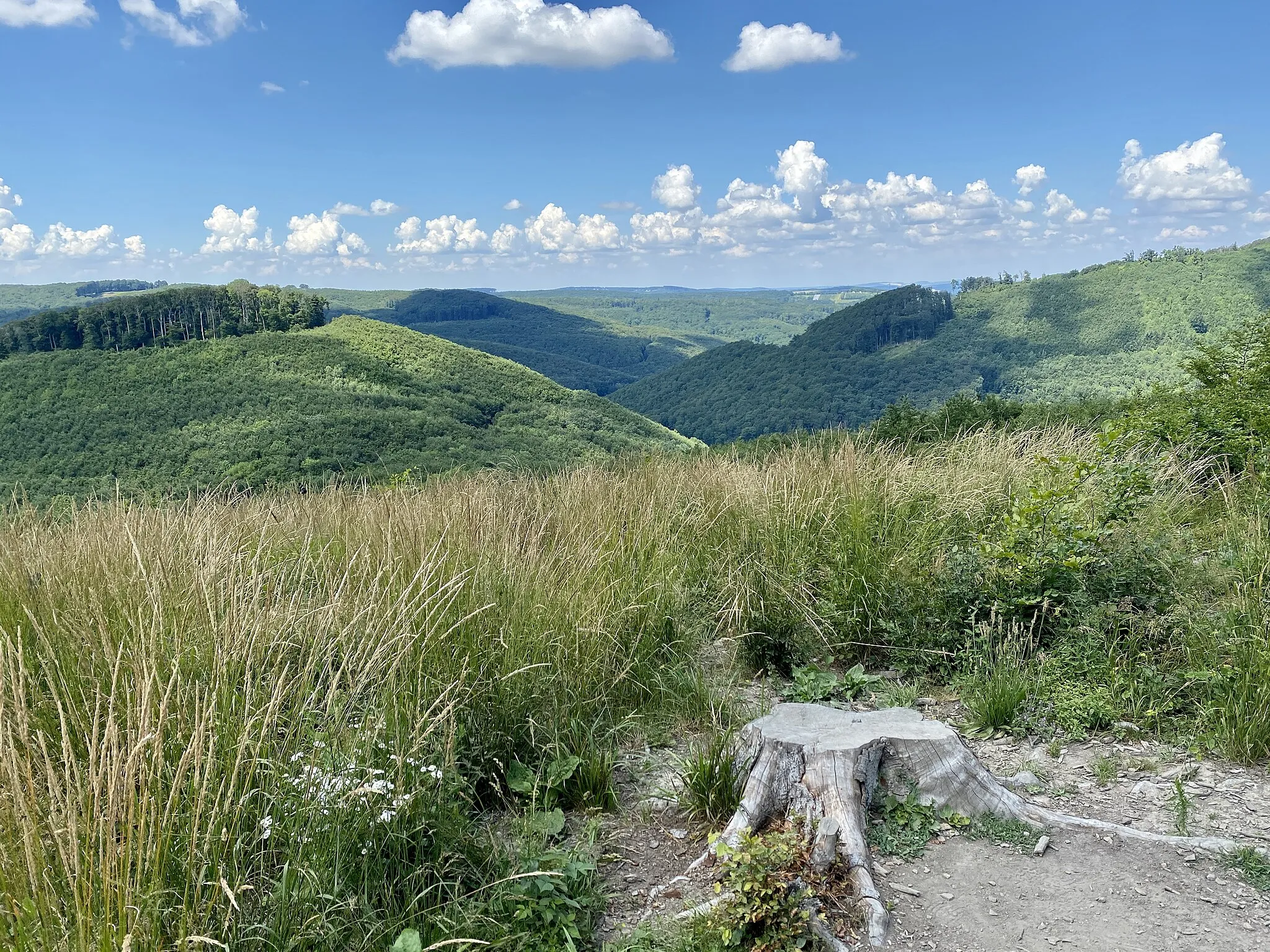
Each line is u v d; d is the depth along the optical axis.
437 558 3.89
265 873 2.20
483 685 3.40
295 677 2.74
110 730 1.87
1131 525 4.98
